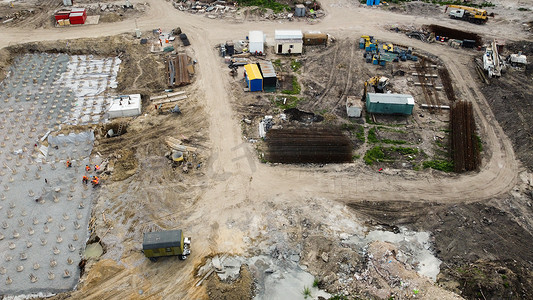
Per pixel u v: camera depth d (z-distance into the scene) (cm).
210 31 5853
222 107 4375
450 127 4141
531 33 5891
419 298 2528
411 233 3067
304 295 2652
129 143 3872
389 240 3009
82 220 3147
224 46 5338
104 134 4062
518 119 4109
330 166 3662
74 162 3659
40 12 6184
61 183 3444
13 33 5612
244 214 3203
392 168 3659
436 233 3066
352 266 2780
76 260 2864
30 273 2759
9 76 4806
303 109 4366
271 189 3428
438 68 5116
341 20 6316
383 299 2562
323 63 5206
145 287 2695
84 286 2692
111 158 3703
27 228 3066
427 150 3866
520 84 4728
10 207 3216
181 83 4678
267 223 3130
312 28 6041
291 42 5294
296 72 5012
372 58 5262
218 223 3128
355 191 3422
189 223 3122
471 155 3772
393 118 4275
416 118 4278
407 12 6631
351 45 5619
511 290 2583
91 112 4272
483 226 3103
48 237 3011
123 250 2919
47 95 4500
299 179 3528
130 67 5025
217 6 6500
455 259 2859
